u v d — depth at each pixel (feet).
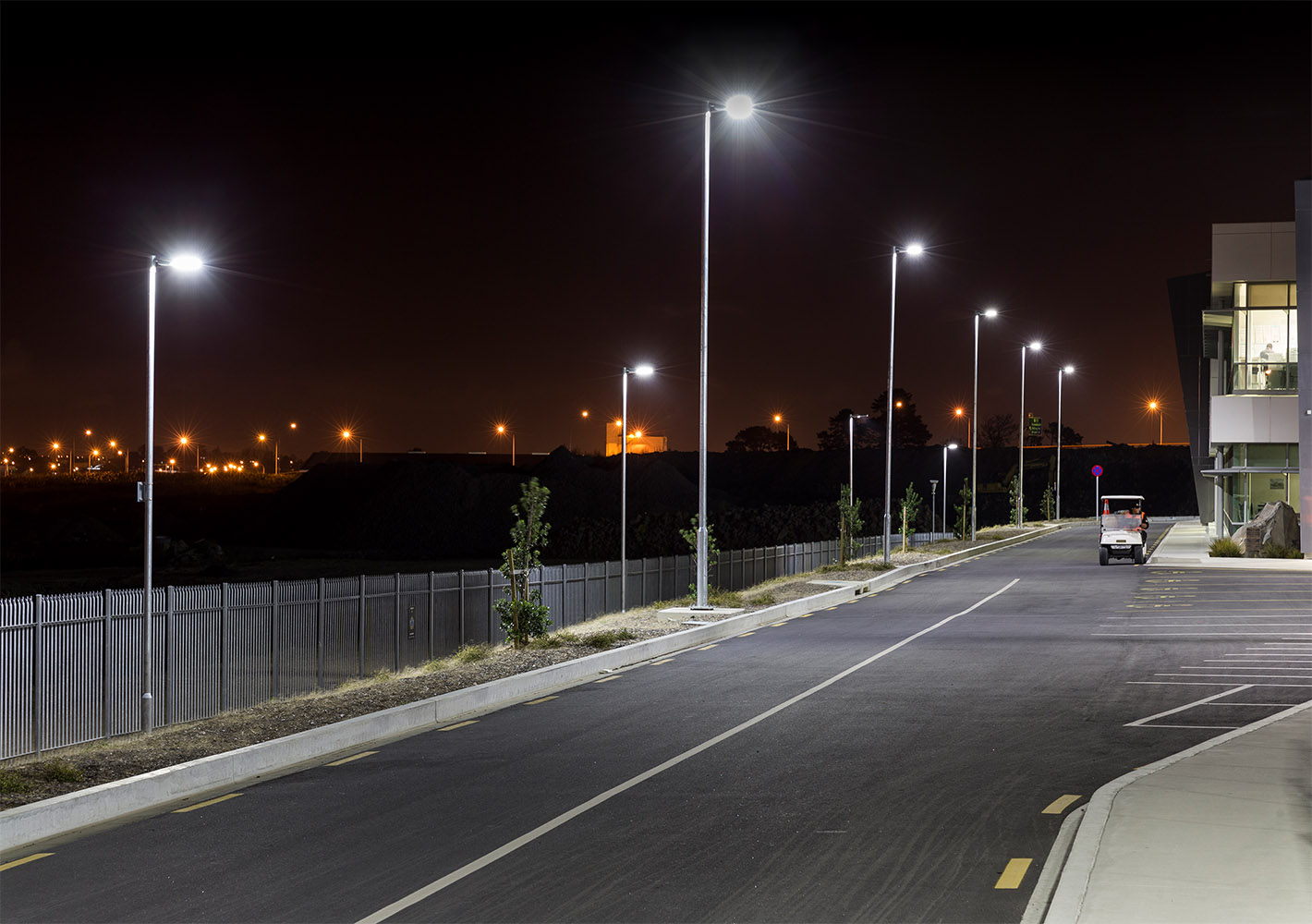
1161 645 76.02
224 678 63.82
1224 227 169.78
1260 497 170.71
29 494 424.87
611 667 70.64
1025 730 47.88
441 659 80.33
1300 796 34.42
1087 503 442.09
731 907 26.22
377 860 30.63
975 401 207.10
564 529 267.59
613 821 34.27
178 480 531.91
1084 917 24.27
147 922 26.18
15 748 51.70
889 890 27.20
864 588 123.44
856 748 44.78
